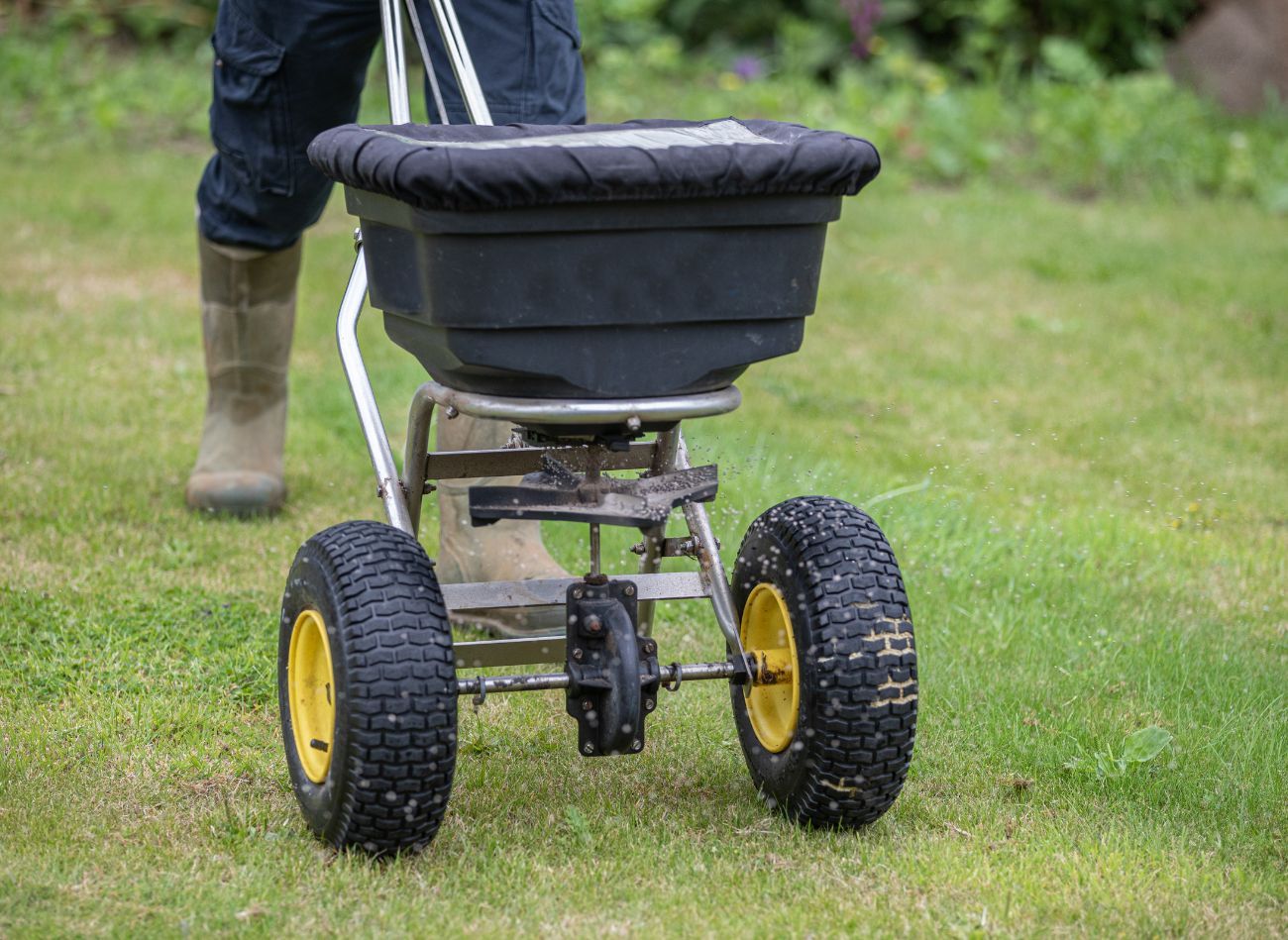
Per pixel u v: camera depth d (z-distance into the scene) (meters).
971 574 5.23
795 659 3.36
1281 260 10.10
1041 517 5.73
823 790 3.34
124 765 3.74
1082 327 8.60
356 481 6.02
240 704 4.17
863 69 14.77
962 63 14.72
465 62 3.87
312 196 4.99
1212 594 5.18
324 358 7.57
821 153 2.99
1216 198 12.12
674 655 4.59
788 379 7.50
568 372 3.01
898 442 6.64
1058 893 3.20
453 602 3.44
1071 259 10.07
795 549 3.39
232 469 5.62
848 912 3.10
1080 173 12.40
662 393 3.08
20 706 4.05
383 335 7.99
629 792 3.69
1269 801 3.68
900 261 9.98
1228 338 8.39
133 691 4.20
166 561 5.11
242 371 5.55
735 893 3.18
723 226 2.99
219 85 4.79
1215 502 6.09
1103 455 6.58
